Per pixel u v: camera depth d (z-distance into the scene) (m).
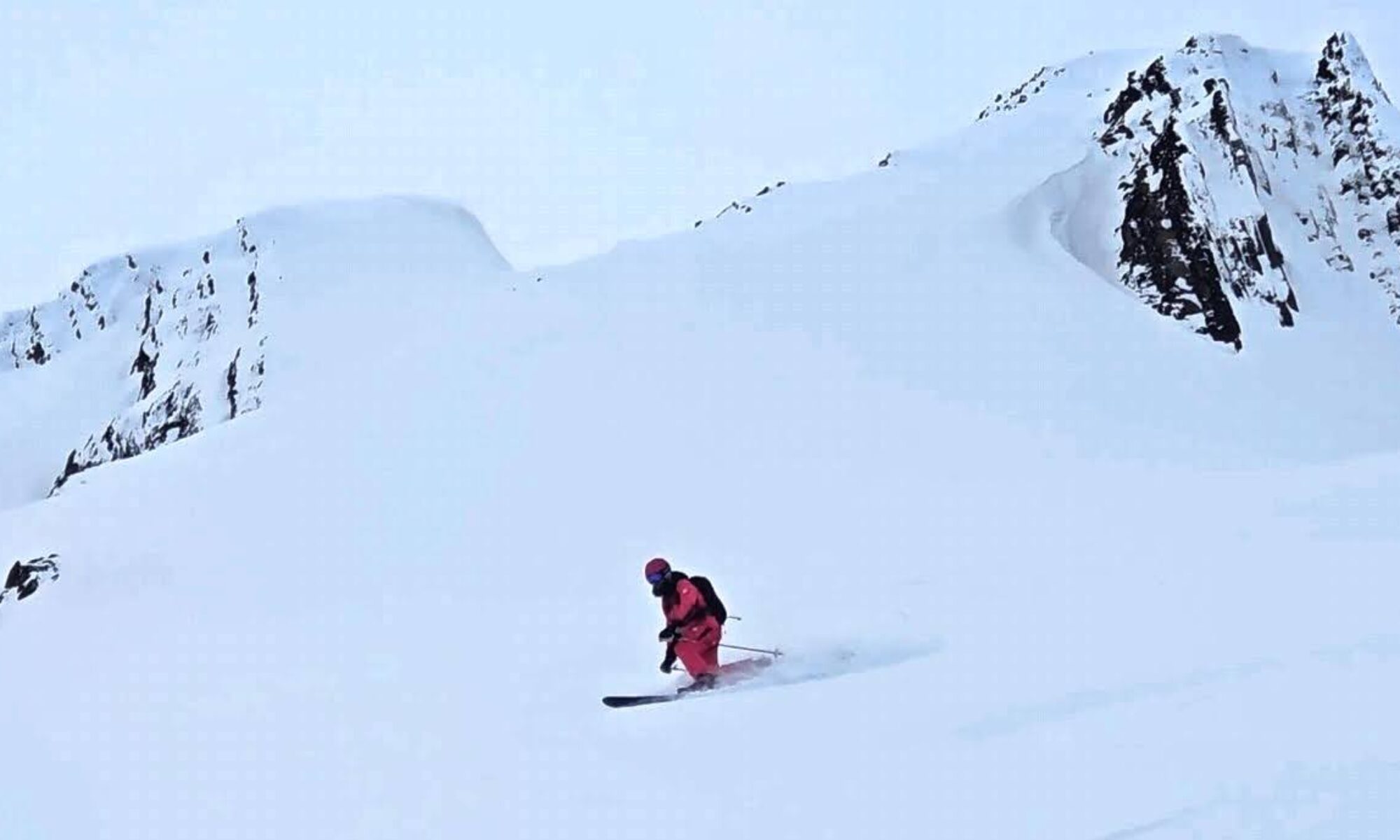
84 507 29.16
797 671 8.16
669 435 23.39
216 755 8.75
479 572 16.98
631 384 27.27
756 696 7.66
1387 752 4.08
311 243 84.00
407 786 6.88
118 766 8.85
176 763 8.64
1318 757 4.18
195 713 10.64
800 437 22.39
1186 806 4.01
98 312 108.00
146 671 13.92
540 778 6.51
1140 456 20.78
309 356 69.50
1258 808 3.84
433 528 20.20
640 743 6.88
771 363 27.42
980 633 8.04
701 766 6.12
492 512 20.41
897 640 8.48
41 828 7.41
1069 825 4.12
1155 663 6.09
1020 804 4.45
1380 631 5.69
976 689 6.47
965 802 4.63
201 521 24.41
